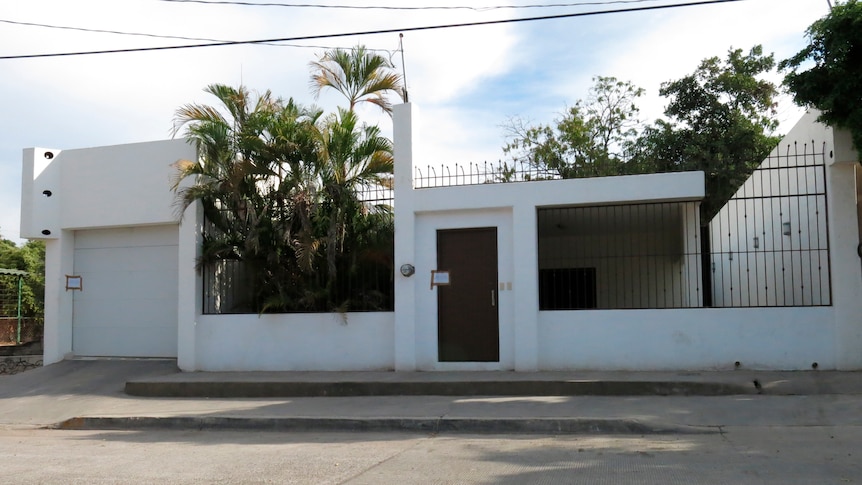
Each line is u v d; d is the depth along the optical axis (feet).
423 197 41.22
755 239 43.57
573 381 35.01
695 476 21.09
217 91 45.75
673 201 38.86
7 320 67.46
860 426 27.32
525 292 39.32
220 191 44.47
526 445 26.81
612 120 93.40
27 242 104.99
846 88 32.83
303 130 44.11
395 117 42.09
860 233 38.99
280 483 21.66
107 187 48.75
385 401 35.55
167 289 48.44
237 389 39.40
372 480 21.75
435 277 41.04
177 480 22.43
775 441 25.53
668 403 32.04
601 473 21.84
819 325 36.29
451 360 40.86
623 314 38.37
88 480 22.76
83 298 50.19
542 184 39.52
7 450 29.22
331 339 43.04
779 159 45.83
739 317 37.06
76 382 44.29
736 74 80.33
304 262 41.73
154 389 40.73
